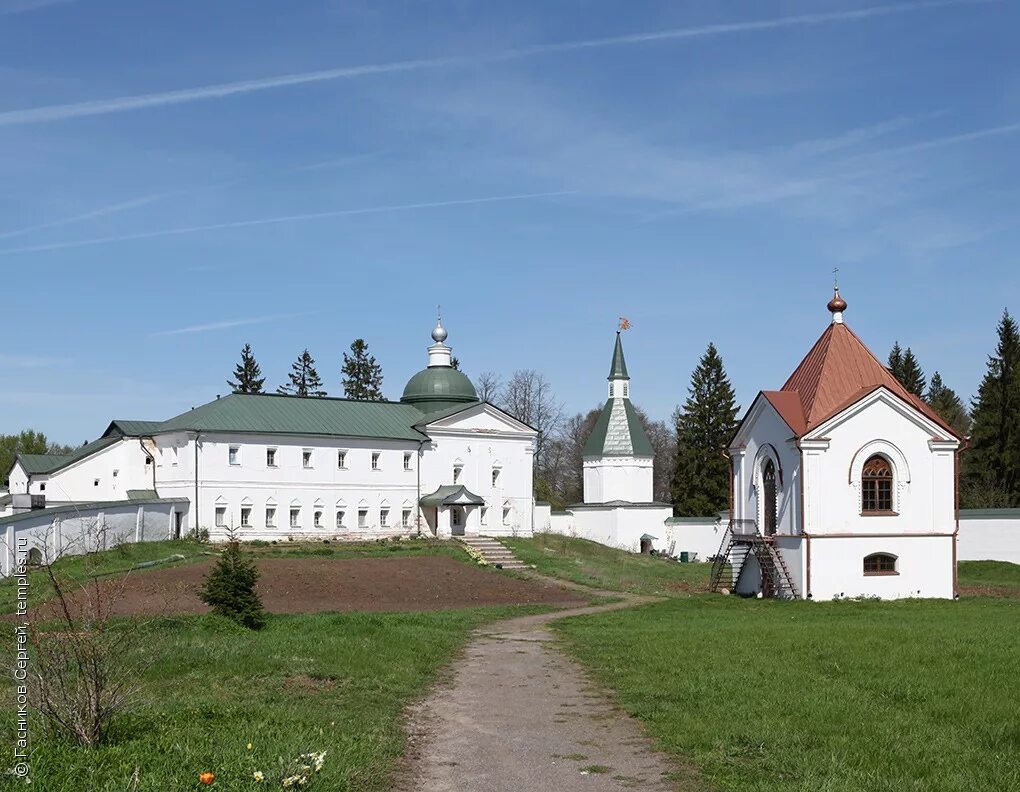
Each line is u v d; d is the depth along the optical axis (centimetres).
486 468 7919
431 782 1325
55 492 6819
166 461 6744
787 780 1280
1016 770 1304
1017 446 9062
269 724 1516
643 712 1764
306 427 6994
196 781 1155
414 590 4844
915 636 2702
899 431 4700
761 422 5028
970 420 11831
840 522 4612
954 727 1566
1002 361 9244
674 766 1402
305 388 12119
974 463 9281
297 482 6906
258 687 1917
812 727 1558
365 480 7250
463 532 7675
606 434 8775
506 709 1848
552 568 6012
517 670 2362
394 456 7425
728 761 1395
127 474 6975
